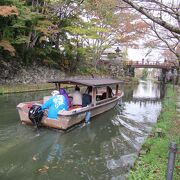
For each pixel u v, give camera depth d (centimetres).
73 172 725
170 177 464
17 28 2483
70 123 1115
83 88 2152
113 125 1326
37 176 686
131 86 4484
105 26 3347
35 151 870
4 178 662
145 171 630
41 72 2889
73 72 3556
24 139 981
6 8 1983
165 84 5572
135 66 5481
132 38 3566
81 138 1056
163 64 5481
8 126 1138
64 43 3300
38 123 1102
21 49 2709
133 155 883
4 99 1823
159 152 748
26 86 2414
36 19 2536
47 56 3077
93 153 891
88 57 4025
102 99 1652
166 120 1229
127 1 545
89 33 3127
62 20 2964
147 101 2445
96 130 1203
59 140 1007
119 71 5062
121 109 1842
